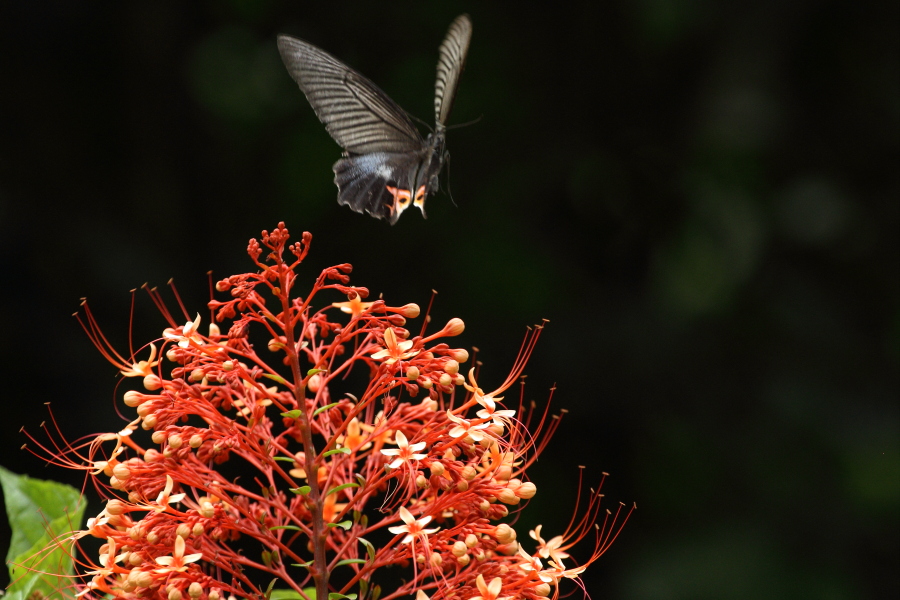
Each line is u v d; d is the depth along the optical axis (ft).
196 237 47.88
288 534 26.91
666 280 47.62
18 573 16.46
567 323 45.62
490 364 44.80
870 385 44.55
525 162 47.96
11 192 43.80
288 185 49.08
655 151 48.19
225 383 15.49
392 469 14.78
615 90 48.57
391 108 18.35
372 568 14.76
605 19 48.08
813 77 48.24
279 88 51.11
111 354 41.73
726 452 43.50
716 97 48.60
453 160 47.67
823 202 47.11
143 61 48.42
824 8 47.44
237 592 14.47
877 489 41.32
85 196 45.75
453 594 14.49
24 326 41.14
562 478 43.96
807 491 42.04
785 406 43.98
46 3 45.62
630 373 44.80
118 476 14.33
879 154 47.32
